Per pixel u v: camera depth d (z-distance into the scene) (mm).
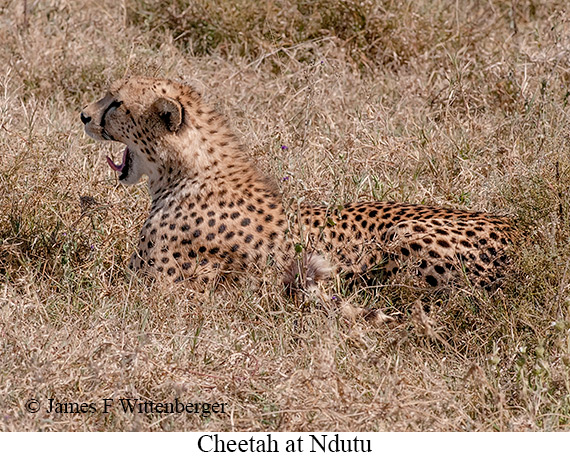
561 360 8547
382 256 9906
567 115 13242
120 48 15883
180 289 9914
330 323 8938
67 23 16719
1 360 8531
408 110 14469
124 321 9117
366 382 8414
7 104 13742
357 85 15289
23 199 11383
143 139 10531
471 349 9258
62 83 15297
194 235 10102
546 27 16828
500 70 15328
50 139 12883
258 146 12859
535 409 8016
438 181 12617
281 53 16359
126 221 11352
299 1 16984
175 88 10547
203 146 10336
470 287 9586
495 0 18344
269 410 8273
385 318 9375
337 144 13344
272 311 9805
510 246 9750
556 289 9383
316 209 10289
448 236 9719
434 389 8344
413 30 16500
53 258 10555
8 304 9281
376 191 12047
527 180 11172
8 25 16359
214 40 16922
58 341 8781
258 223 10062
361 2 16594
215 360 8867
